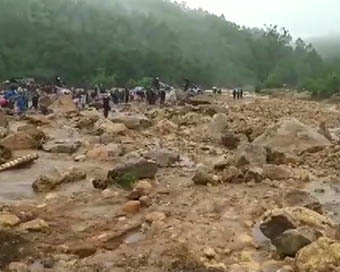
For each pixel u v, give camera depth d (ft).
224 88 371.56
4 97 135.23
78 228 45.57
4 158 71.56
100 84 270.05
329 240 36.94
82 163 71.31
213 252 39.34
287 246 39.01
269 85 350.02
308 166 72.23
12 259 38.86
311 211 44.34
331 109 168.35
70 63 313.53
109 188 57.62
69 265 37.47
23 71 301.22
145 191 55.31
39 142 81.66
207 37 483.10
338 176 66.33
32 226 44.83
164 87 215.51
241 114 130.21
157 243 41.45
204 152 80.79
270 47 479.00
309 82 303.89
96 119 106.32
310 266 35.37
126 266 37.09
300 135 81.20
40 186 58.39
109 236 43.37
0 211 49.47
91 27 392.68
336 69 362.94
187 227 44.75
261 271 36.19
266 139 82.12
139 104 159.74
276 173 64.18
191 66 362.94
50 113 122.72
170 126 102.99
